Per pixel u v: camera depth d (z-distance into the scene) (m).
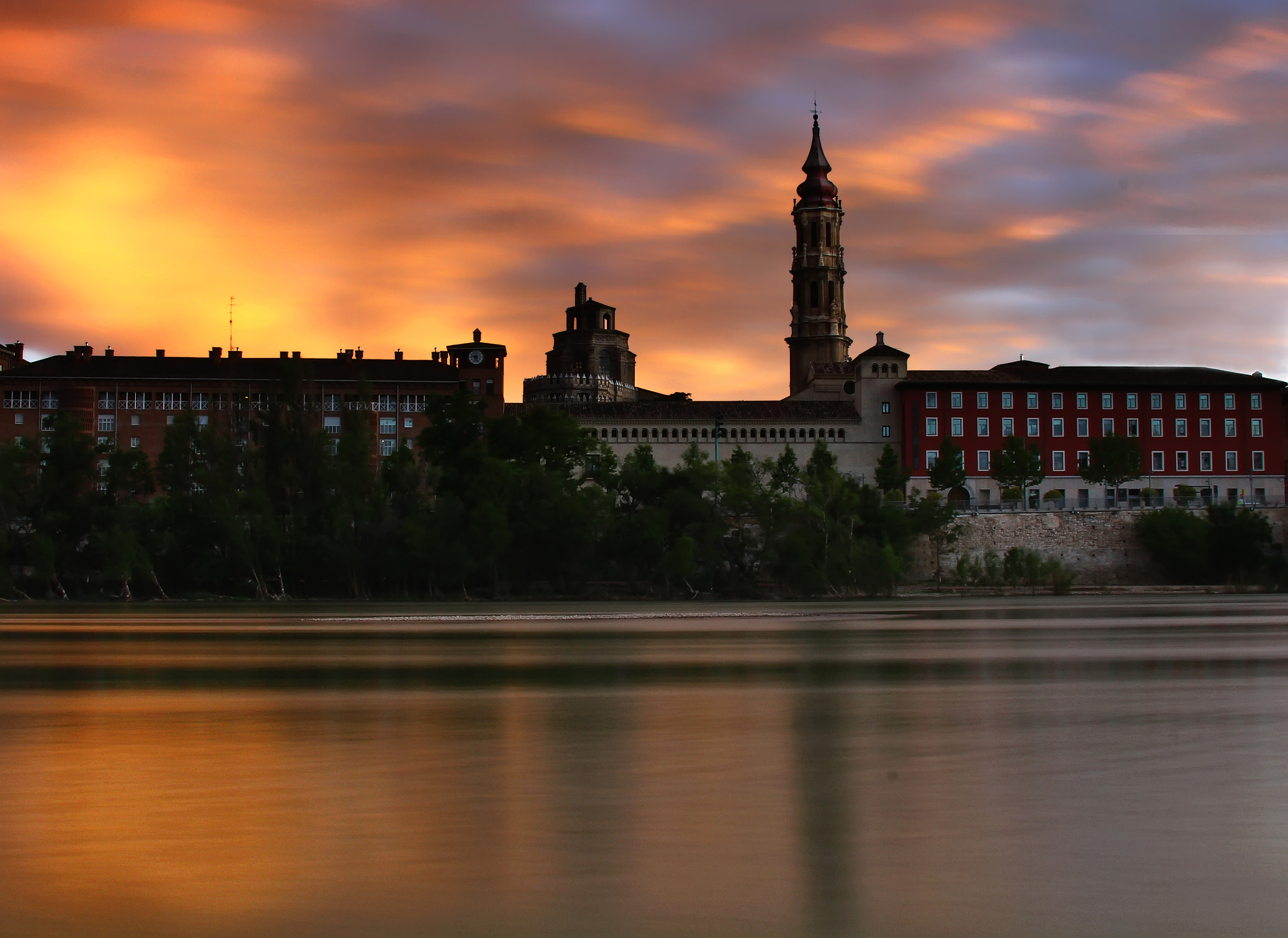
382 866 26.41
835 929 22.72
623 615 113.88
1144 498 178.25
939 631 89.12
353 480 145.00
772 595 143.88
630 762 37.16
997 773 35.38
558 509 141.75
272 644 80.25
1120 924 22.97
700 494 149.38
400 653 73.12
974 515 162.62
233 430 150.62
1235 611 114.44
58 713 48.00
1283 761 37.06
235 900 24.38
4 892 24.83
